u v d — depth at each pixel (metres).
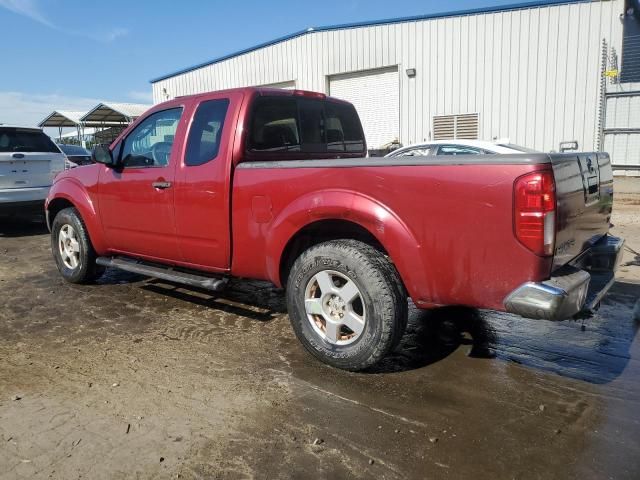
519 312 2.92
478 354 3.93
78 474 2.51
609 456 2.64
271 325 4.54
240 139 4.07
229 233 4.13
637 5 14.69
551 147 15.14
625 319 4.68
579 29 14.25
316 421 2.98
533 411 3.08
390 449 2.71
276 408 3.12
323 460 2.62
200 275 4.59
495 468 2.55
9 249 8.15
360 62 18.02
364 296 3.39
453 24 15.98
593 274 3.71
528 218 2.82
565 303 2.83
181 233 4.49
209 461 2.62
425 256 3.18
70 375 3.58
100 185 5.21
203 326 4.53
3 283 6.02
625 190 13.59
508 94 15.50
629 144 14.09
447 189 3.06
